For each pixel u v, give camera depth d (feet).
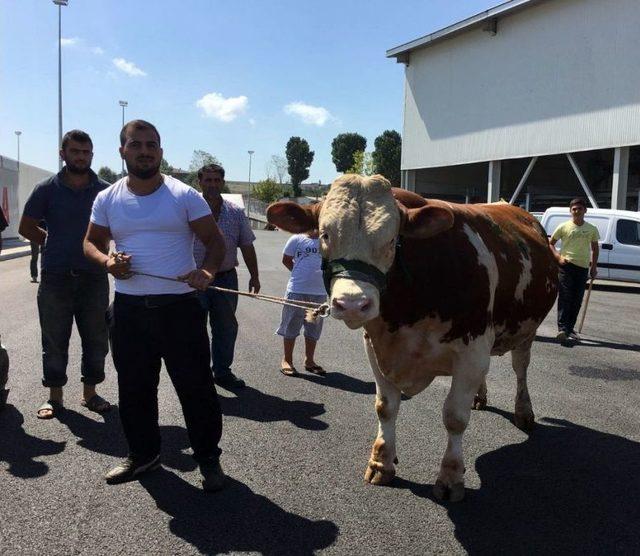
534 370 22.65
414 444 14.83
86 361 16.52
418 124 109.91
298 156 319.68
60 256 15.69
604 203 111.96
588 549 10.36
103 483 12.39
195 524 10.87
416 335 11.64
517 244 14.70
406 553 10.14
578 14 80.18
